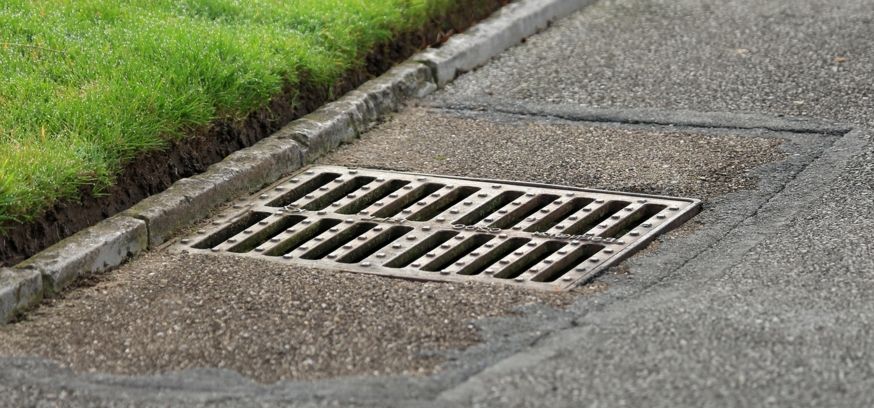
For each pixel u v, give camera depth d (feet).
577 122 27.40
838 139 25.76
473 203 23.35
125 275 20.94
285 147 25.16
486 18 33.35
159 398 16.76
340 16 29.55
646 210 22.93
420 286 19.98
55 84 24.64
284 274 20.62
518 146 26.14
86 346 18.45
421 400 16.31
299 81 27.20
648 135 26.45
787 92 28.60
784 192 23.29
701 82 29.53
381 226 22.48
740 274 19.92
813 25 33.32
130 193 22.98
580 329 18.20
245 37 27.40
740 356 17.06
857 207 22.33
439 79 29.94
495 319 18.67
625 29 33.81
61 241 21.13
